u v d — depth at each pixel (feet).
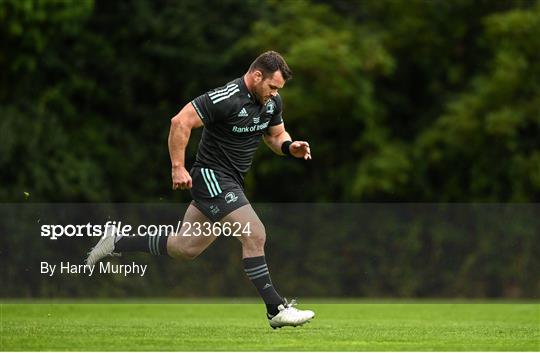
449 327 90.94
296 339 73.31
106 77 226.17
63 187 201.16
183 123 77.71
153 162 223.30
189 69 223.71
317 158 216.74
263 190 218.59
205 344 68.74
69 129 219.82
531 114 205.05
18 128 200.13
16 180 197.16
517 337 77.46
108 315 116.06
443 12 223.51
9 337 73.51
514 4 218.59
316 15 218.18
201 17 221.66
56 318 106.42
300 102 205.46
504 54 207.21
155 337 74.54
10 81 209.46
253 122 80.18
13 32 196.24
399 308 142.92
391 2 223.71
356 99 209.87
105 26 226.58
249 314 121.60
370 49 209.87
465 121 206.69
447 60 225.15
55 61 217.77
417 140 215.92
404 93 229.86
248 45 209.97
